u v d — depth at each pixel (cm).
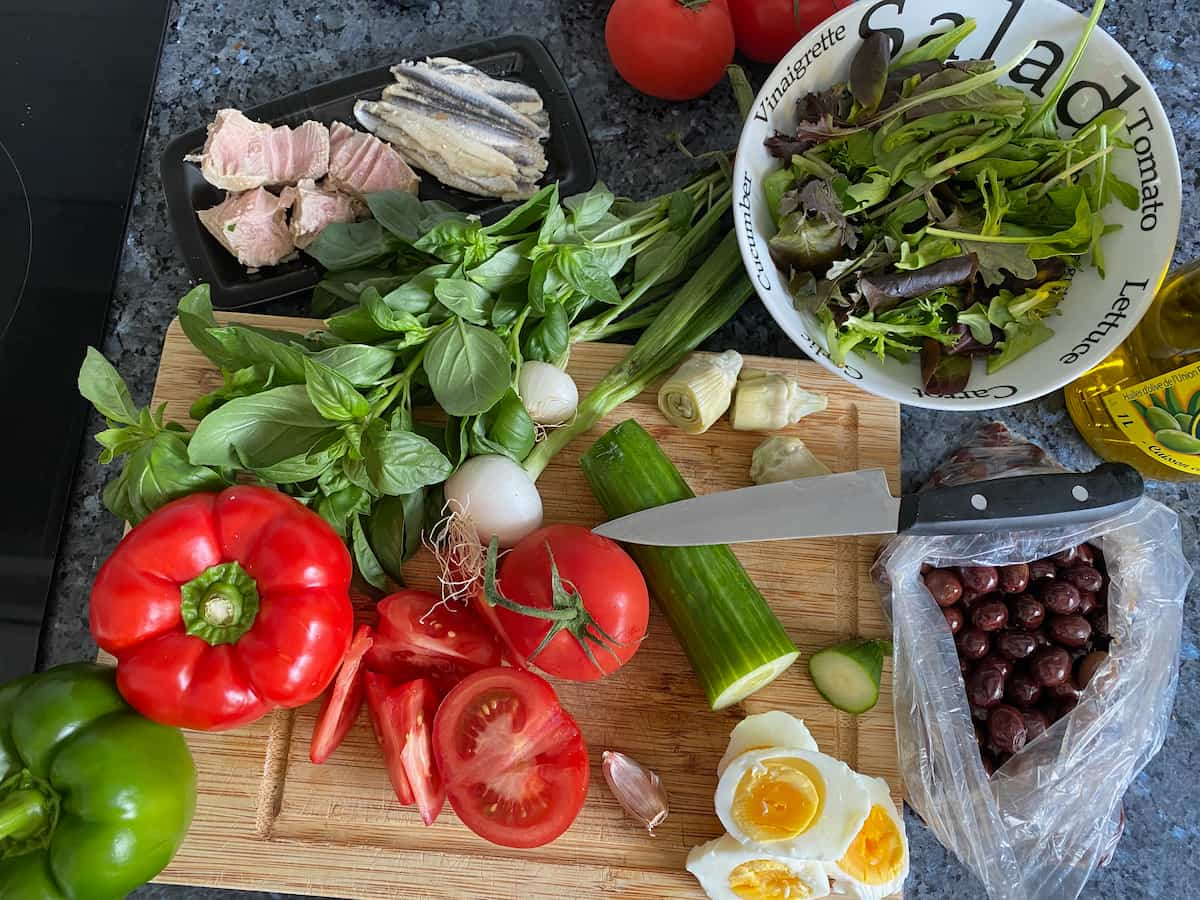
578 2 135
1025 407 121
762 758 95
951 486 102
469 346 98
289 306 121
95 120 128
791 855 92
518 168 121
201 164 117
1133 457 116
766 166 104
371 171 118
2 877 86
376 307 95
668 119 131
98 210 124
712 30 116
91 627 91
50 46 131
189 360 113
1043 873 103
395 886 99
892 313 99
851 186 99
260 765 101
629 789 99
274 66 133
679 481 106
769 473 109
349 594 108
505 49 126
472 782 94
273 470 92
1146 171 96
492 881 99
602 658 97
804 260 102
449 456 104
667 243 113
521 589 97
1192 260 119
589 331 112
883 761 104
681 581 101
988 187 101
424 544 107
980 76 96
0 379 117
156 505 96
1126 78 96
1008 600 108
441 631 102
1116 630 108
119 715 92
